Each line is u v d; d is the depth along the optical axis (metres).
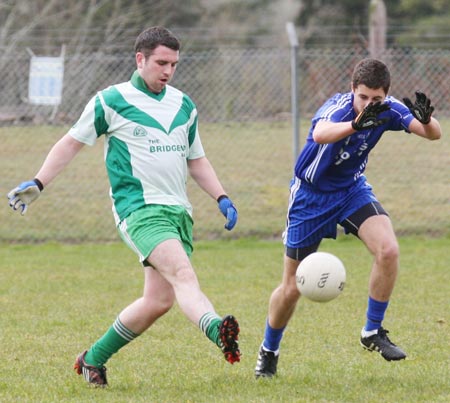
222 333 14.55
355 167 18.28
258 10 100.06
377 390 17.28
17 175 48.53
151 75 16.81
